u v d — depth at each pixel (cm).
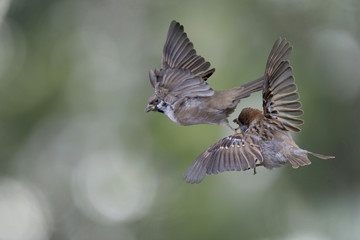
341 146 1287
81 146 1561
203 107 834
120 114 1505
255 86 855
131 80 1527
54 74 1581
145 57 1517
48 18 1603
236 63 1297
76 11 1609
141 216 1453
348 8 1389
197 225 1288
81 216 1616
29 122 1580
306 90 1307
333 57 1360
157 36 1497
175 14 1395
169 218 1341
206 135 1287
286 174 1280
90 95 1552
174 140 1320
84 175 1585
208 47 1321
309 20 1380
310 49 1362
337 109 1306
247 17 1348
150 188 1405
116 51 1568
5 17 1595
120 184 1508
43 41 1595
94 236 1573
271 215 1263
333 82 1334
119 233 1512
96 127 1547
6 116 1578
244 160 647
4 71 1583
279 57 609
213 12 1348
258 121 697
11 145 1593
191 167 654
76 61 1583
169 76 746
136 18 1549
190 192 1317
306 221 1263
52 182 1631
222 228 1263
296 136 1285
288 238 1248
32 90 1580
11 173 1611
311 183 1275
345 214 1268
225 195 1288
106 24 1590
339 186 1280
